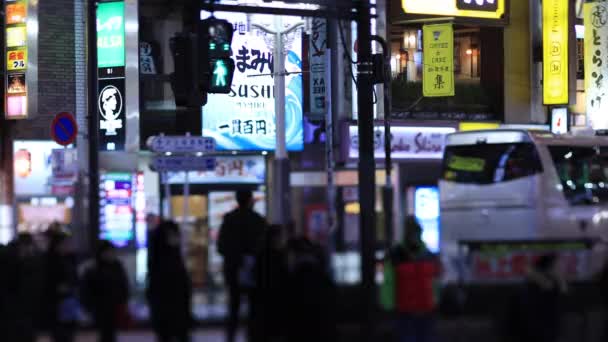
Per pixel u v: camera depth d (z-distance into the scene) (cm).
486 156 3428
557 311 2325
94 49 3103
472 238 3394
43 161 4688
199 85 3008
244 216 2850
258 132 5175
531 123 5772
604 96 5516
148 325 3228
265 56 5188
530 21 5781
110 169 4709
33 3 4634
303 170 5297
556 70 5591
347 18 3394
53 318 2692
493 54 5759
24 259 2948
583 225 3416
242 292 2839
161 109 4991
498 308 3119
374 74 3431
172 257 2592
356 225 5297
